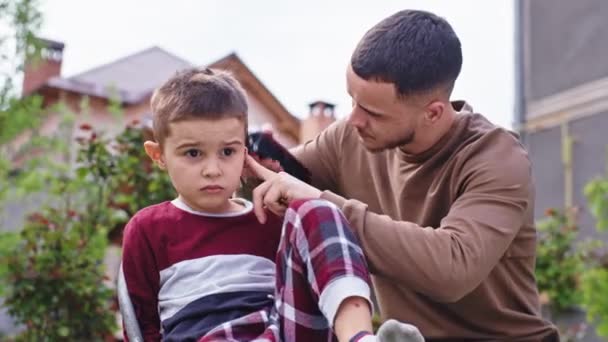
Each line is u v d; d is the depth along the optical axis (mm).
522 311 1671
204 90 1323
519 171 1528
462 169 1563
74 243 3947
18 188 5789
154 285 1400
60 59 10805
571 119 7320
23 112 6465
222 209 1396
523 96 7977
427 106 1530
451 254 1351
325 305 1116
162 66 12562
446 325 1662
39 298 3793
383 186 1775
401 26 1525
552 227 5633
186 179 1334
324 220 1186
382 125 1543
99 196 4117
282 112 11617
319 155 1930
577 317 6023
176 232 1382
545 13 7734
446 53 1527
